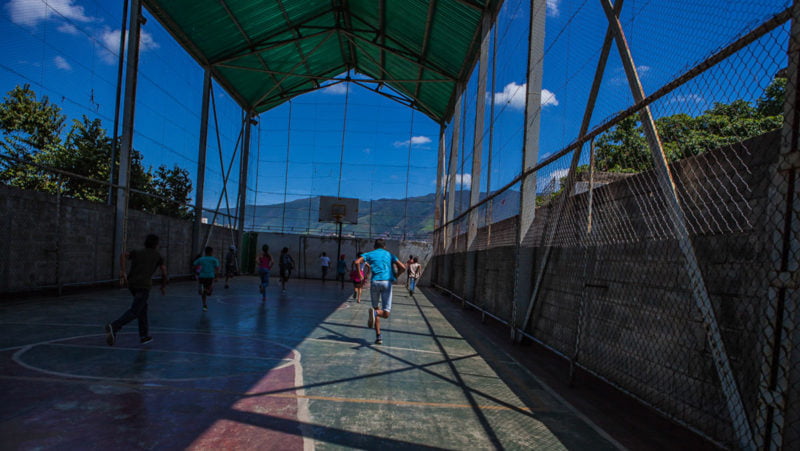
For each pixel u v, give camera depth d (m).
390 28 20.03
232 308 11.39
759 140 2.97
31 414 3.57
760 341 2.78
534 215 8.41
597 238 5.50
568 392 5.13
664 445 3.63
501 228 10.64
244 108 27.33
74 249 12.48
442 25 16.94
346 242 28.33
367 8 19.36
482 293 12.44
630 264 4.67
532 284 8.20
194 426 3.53
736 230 3.16
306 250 28.42
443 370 5.88
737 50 2.90
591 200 5.39
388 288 7.67
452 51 18.52
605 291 5.20
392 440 3.48
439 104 26.39
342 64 28.50
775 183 2.64
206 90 21.19
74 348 5.91
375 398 4.52
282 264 16.56
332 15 21.69
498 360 6.70
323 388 4.76
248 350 6.41
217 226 23.53
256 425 3.62
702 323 3.48
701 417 3.43
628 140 4.99
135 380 4.65
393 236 29.41
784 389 2.47
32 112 15.88
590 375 5.94
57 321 7.90
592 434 3.83
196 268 10.49
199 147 20.86
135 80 14.76
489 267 11.70
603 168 5.61
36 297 11.00
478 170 15.42
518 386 5.29
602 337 5.20
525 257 8.32
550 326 6.95
